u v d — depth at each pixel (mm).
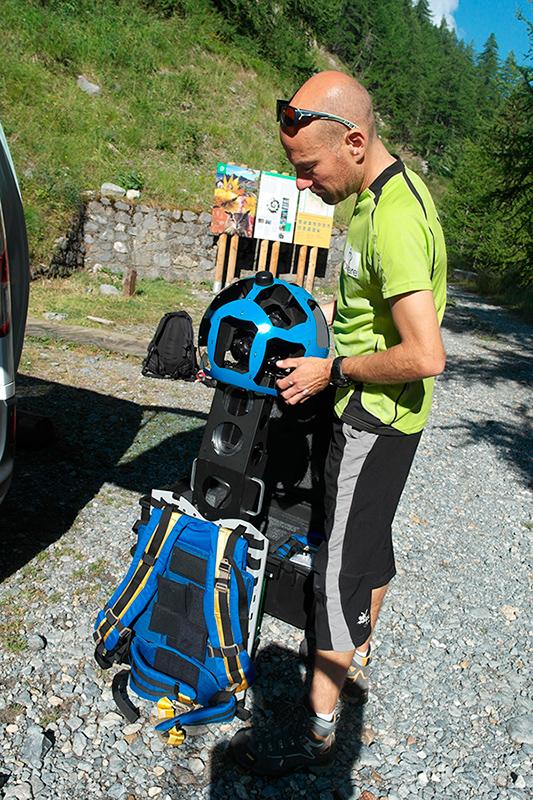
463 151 29250
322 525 2764
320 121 1809
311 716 2189
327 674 2143
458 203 27484
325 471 2150
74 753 2195
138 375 6242
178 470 4398
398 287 1754
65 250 10703
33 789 2039
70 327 7293
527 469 5758
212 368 2273
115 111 14289
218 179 11461
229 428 2340
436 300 1930
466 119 75125
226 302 2402
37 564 3174
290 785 2203
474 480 5312
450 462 5633
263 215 11719
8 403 2678
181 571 2225
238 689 2232
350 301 2002
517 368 9906
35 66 13922
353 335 2027
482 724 2643
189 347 2482
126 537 3521
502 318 15070
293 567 2490
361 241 1881
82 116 13500
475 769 2398
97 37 16312
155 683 2260
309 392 2045
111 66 15656
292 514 2859
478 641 3191
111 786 2096
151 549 2268
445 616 3357
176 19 20109
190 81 17188
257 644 2514
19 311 3227
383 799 2203
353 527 2062
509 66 17250
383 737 2488
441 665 2967
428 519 4457
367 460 2020
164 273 12234
